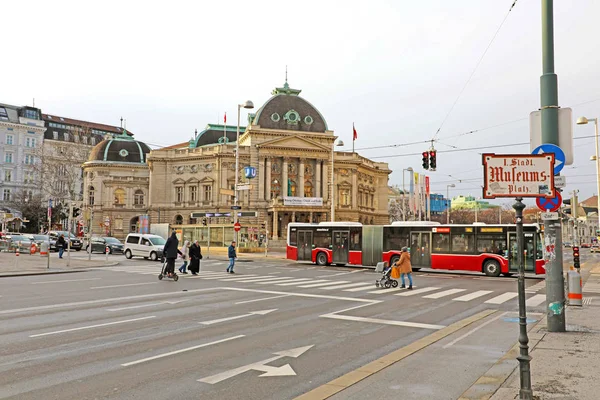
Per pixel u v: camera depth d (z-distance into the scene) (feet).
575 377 23.82
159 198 278.05
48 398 21.50
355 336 36.17
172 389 23.04
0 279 76.74
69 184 274.57
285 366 27.43
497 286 77.30
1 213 183.52
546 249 36.52
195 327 38.42
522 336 20.56
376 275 94.02
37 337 34.01
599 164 131.54
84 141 286.66
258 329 38.11
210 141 297.33
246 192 258.37
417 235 106.11
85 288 64.80
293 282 77.77
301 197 257.55
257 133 262.88
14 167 345.10
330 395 22.04
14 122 347.97
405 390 22.82
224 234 177.68
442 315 46.98
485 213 445.78
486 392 22.06
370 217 311.27
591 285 79.46
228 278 83.82
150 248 133.90
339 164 280.31
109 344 32.14
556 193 33.76
